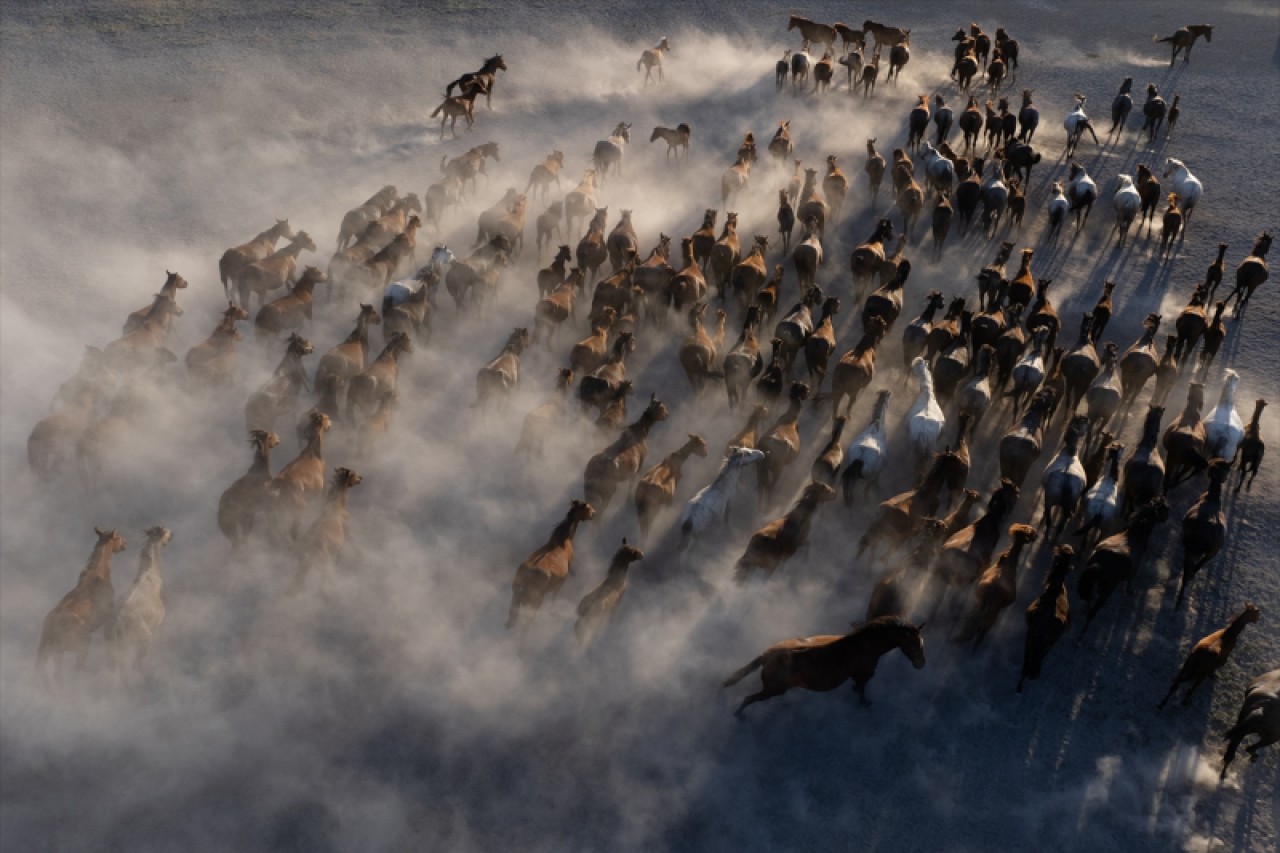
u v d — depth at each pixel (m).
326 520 14.13
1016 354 18.08
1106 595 13.70
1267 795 12.16
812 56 36.00
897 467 17.17
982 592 13.32
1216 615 14.54
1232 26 38.97
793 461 16.52
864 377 17.39
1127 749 12.66
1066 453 15.33
